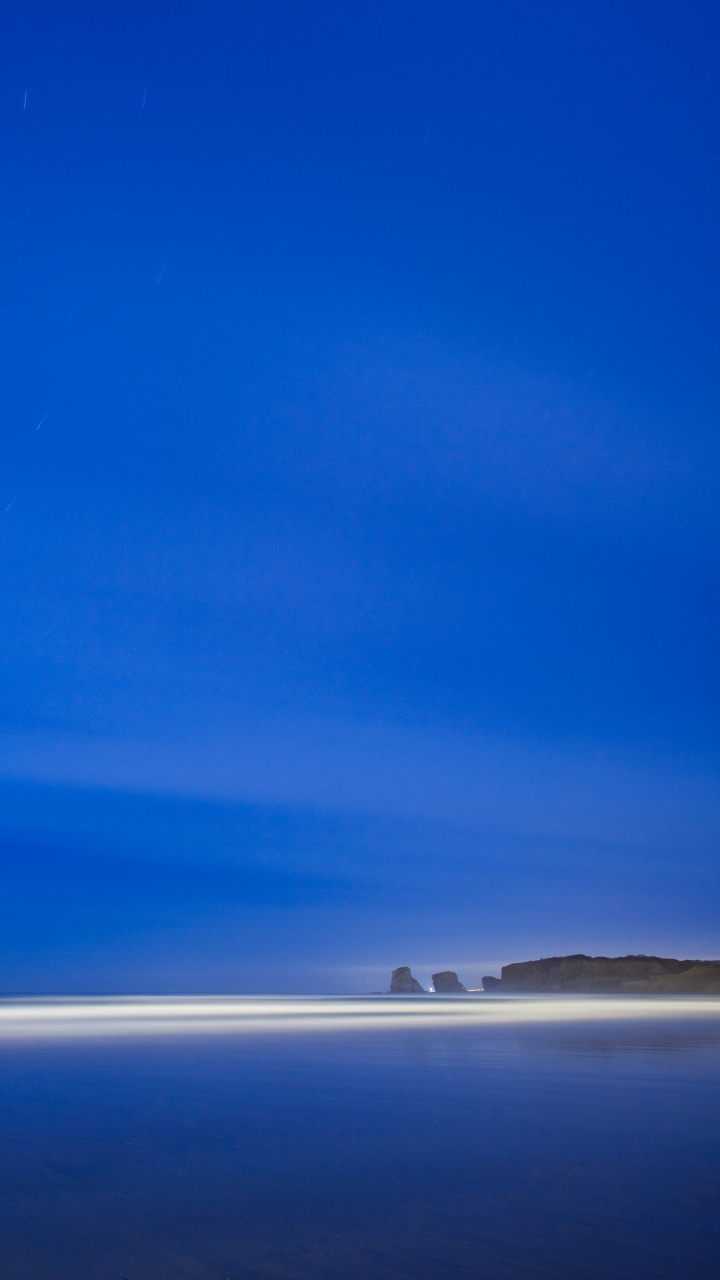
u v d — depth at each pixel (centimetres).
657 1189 821
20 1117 1257
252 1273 632
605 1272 621
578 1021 3444
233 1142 1064
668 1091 1412
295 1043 2488
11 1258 668
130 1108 1329
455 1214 759
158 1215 771
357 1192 834
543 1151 985
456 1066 1805
